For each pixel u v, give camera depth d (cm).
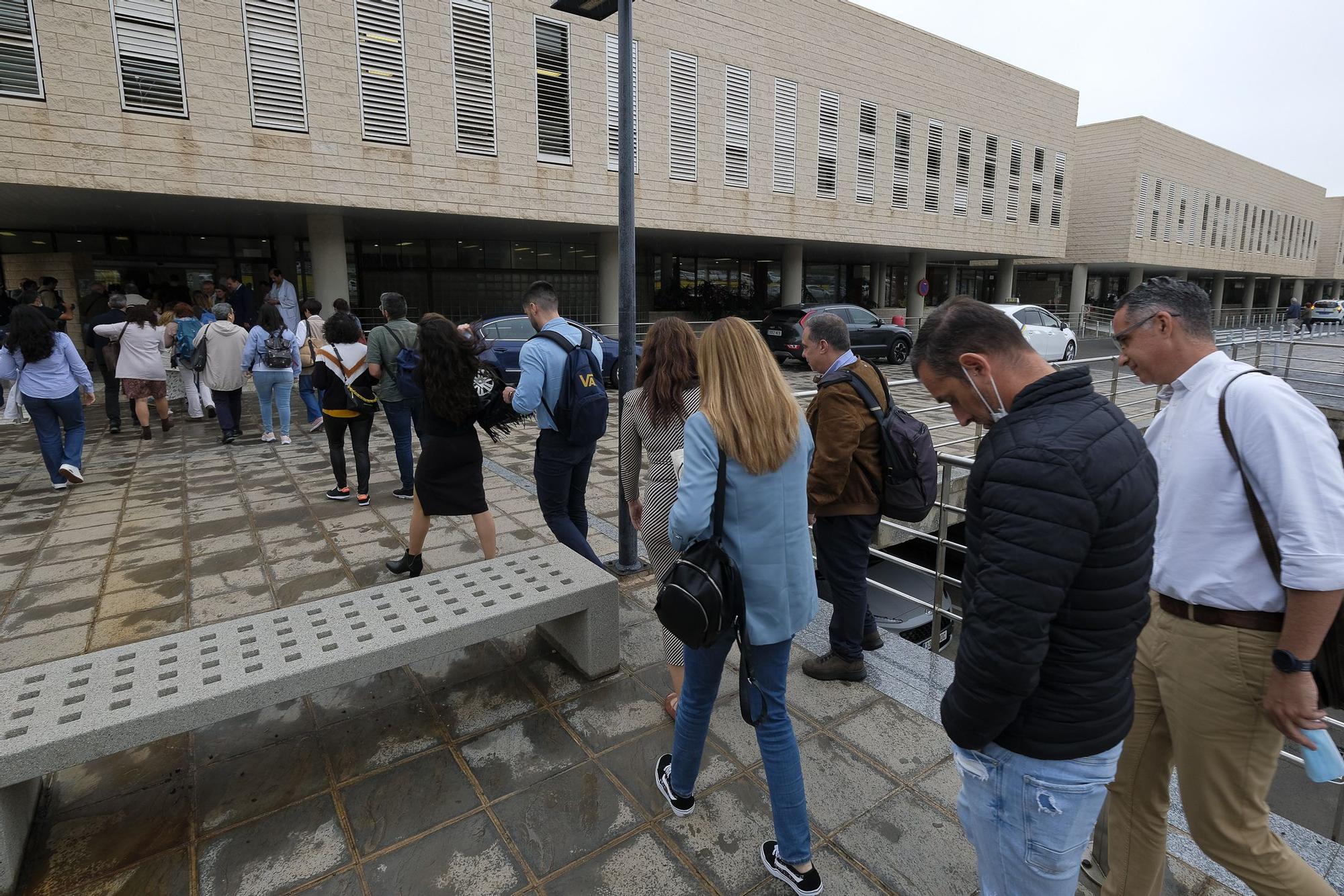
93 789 262
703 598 195
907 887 220
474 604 308
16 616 402
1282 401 156
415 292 1973
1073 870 150
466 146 1362
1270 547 157
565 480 410
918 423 319
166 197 1122
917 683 337
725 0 1722
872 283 2980
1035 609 129
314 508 595
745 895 217
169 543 514
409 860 230
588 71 1506
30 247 1570
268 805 255
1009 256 2806
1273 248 4797
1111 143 3366
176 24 1067
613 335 1791
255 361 821
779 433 203
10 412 641
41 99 992
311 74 1184
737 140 1806
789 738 215
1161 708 183
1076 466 129
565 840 239
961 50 2345
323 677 258
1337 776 154
